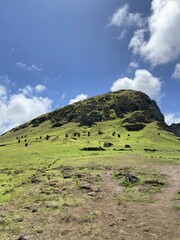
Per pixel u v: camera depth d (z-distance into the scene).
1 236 27.41
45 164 76.75
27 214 33.41
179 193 40.94
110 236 26.80
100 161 73.62
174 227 28.72
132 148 121.25
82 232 27.81
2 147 165.62
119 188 44.66
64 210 34.31
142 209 34.44
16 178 57.88
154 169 61.19
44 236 27.09
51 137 197.25
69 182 49.53
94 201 37.88
